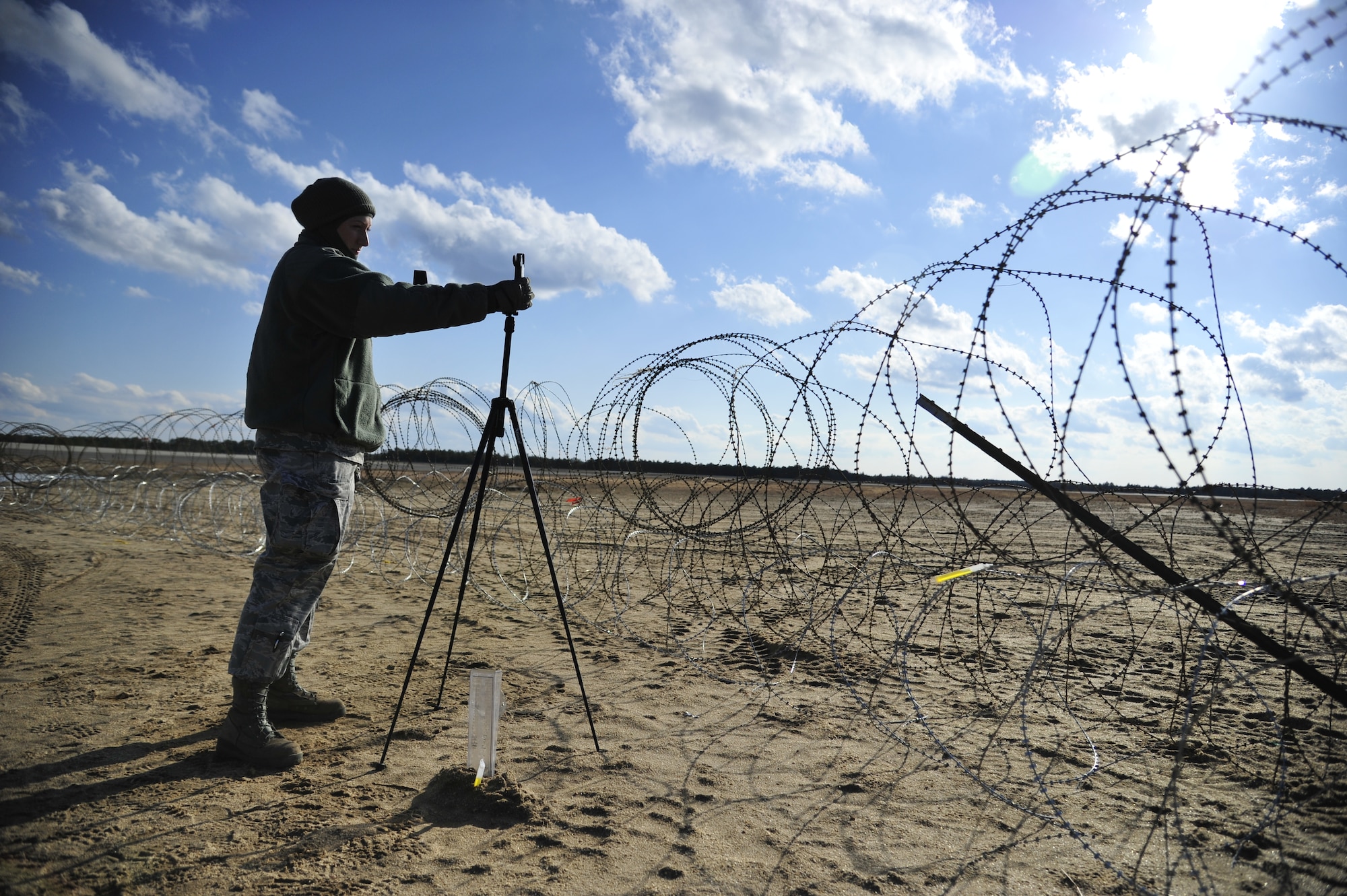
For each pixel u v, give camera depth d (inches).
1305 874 94.1
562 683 177.6
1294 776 126.9
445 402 200.1
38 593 268.4
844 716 158.1
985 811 113.0
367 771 120.9
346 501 132.3
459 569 346.6
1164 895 89.0
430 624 238.8
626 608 253.0
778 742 141.6
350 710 152.4
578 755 132.1
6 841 93.2
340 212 133.6
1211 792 121.0
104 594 269.3
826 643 220.1
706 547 234.2
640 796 115.0
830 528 431.2
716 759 132.1
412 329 119.0
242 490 396.5
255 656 122.0
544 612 262.2
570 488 225.9
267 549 127.7
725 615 253.6
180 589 281.7
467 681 175.9
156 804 105.8
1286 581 90.6
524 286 125.6
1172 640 238.4
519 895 85.2
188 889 84.3
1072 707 165.9
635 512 193.5
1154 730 150.8
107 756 123.0
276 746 122.0
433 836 99.0
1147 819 111.0
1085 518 108.2
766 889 88.7
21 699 151.8
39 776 114.3
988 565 127.9
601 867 92.4
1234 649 223.1
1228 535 87.0
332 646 206.8
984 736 146.6
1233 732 150.3
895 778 125.3
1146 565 104.1
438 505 368.5
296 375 123.0
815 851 99.0
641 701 164.9
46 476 529.0
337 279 117.2
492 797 109.3
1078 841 103.4
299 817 103.3
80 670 174.1
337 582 313.3
